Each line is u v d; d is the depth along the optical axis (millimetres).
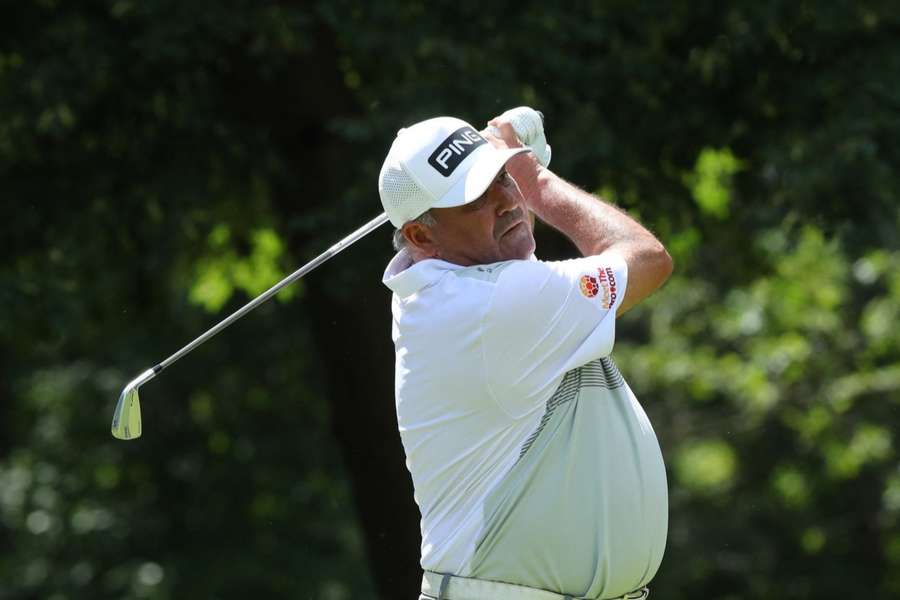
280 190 29375
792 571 59969
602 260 10312
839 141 25516
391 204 10477
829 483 56094
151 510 56500
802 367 46562
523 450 10156
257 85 28031
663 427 56094
